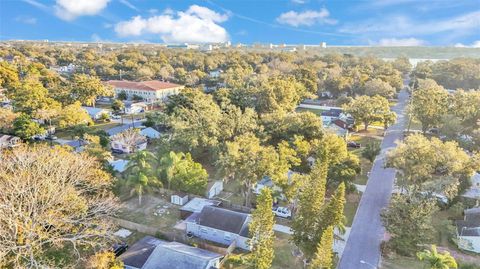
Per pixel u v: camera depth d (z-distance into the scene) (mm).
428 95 70188
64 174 30750
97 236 30766
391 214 34469
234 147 43250
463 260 33094
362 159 58781
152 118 75062
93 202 31375
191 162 47438
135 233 36969
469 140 60188
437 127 70125
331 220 29875
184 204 43844
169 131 61938
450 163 42125
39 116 68875
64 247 28938
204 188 45312
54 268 24812
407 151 43781
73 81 101812
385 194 46688
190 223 37188
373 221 40062
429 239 33938
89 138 56875
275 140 58594
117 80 135750
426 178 42344
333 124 72438
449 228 36938
